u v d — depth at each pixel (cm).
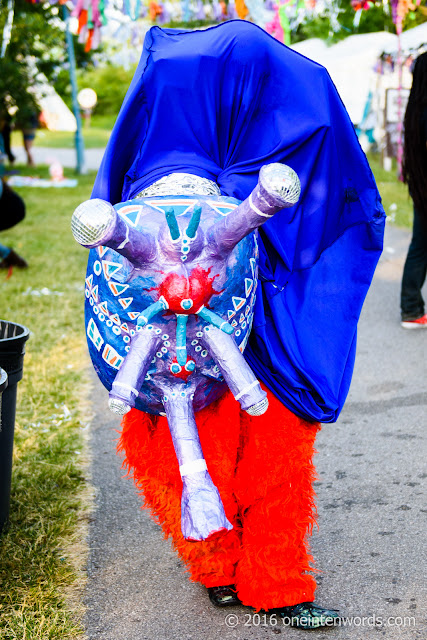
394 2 851
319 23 1753
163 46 291
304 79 289
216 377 242
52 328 681
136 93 284
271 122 291
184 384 240
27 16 1725
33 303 757
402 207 1251
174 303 223
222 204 244
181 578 329
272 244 285
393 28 1694
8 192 808
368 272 303
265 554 278
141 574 333
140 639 289
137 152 295
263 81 290
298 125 285
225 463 269
